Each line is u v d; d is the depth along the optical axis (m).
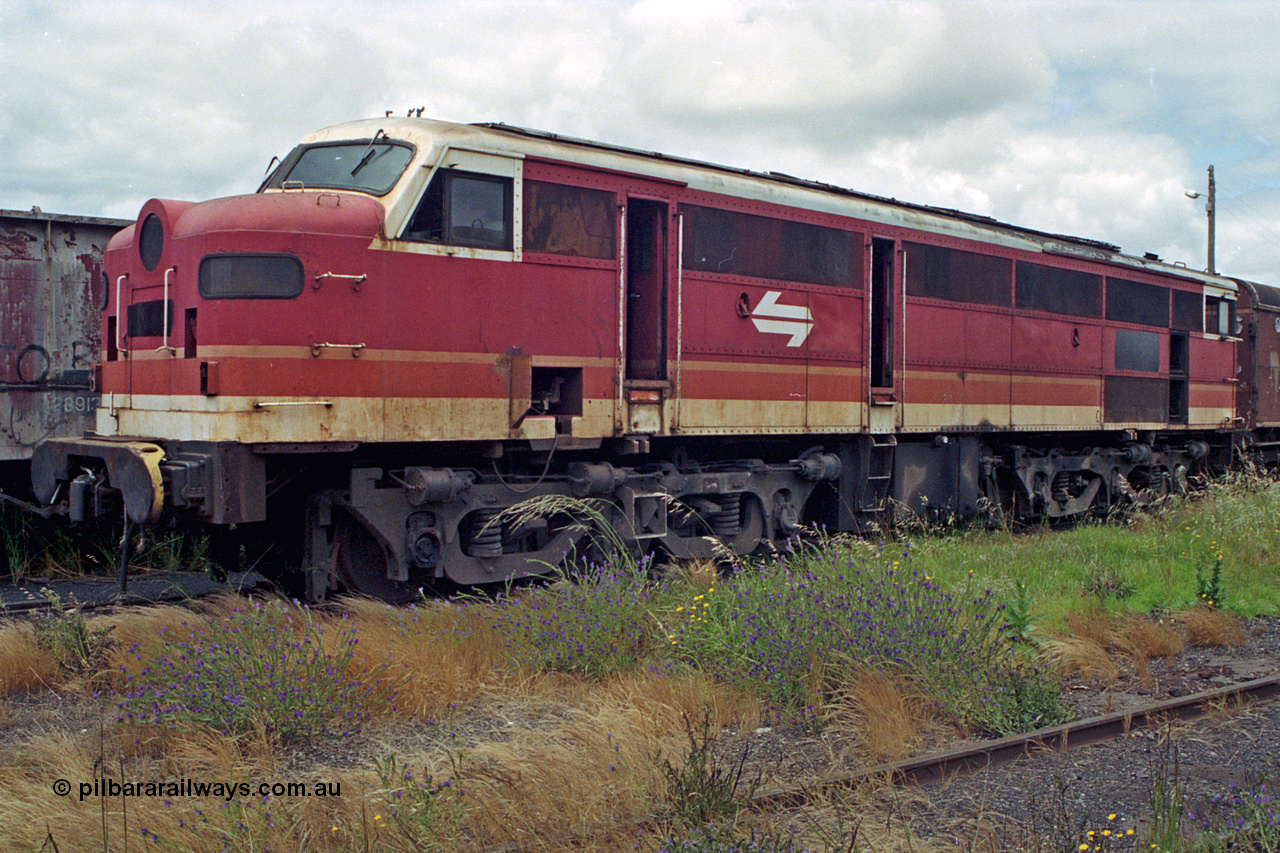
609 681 6.07
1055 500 14.31
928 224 11.62
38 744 4.95
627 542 9.07
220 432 7.12
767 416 9.93
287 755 5.06
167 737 5.07
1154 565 9.96
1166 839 4.05
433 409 7.74
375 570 8.23
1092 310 14.19
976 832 4.23
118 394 8.40
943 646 6.13
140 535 7.33
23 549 10.30
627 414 8.81
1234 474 16.48
